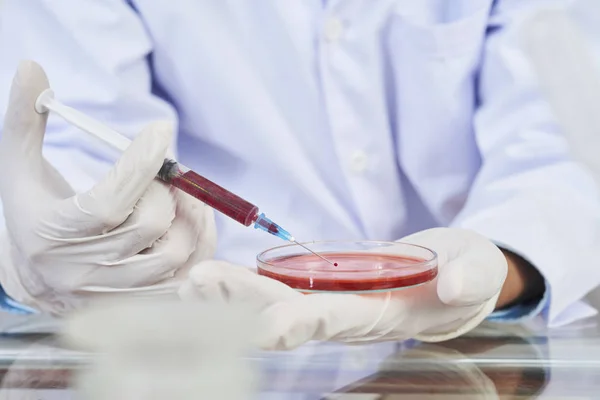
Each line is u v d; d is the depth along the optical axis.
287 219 1.50
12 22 1.39
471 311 0.89
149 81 1.48
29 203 0.98
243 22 1.40
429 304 0.87
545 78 0.73
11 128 1.01
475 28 1.43
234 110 1.43
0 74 1.40
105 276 0.97
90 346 0.77
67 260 0.96
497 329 0.98
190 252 1.01
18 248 0.99
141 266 0.96
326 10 1.36
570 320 1.03
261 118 1.43
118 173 0.91
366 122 1.41
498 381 0.71
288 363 0.77
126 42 1.39
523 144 1.33
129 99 1.38
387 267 0.86
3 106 1.36
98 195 0.92
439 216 1.58
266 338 0.70
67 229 0.94
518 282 1.07
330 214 1.46
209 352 0.68
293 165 1.45
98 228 0.93
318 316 0.74
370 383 0.70
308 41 1.39
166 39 1.41
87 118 1.00
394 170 1.49
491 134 1.42
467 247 0.96
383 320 0.82
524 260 1.11
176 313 0.74
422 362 0.79
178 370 0.64
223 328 0.71
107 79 1.36
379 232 1.49
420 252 0.88
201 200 0.96
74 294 0.99
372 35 1.37
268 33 1.40
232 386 0.65
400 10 1.41
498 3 1.50
